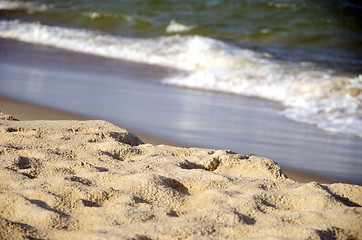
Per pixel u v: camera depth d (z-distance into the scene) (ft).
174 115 31.73
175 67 47.26
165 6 76.54
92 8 74.90
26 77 40.32
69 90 36.76
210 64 47.52
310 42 59.62
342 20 67.15
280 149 25.96
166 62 48.78
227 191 15.39
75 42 57.26
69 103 32.83
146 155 19.22
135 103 34.27
